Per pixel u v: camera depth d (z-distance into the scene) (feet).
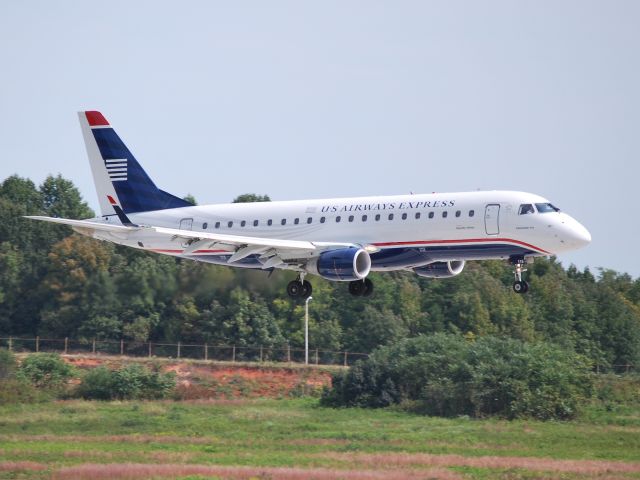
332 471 361.10
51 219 562.66
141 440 457.27
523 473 367.04
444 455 419.95
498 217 546.67
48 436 472.85
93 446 441.27
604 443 467.93
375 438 472.03
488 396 584.40
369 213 579.07
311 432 494.59
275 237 610.24
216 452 424.87
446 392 595.88
